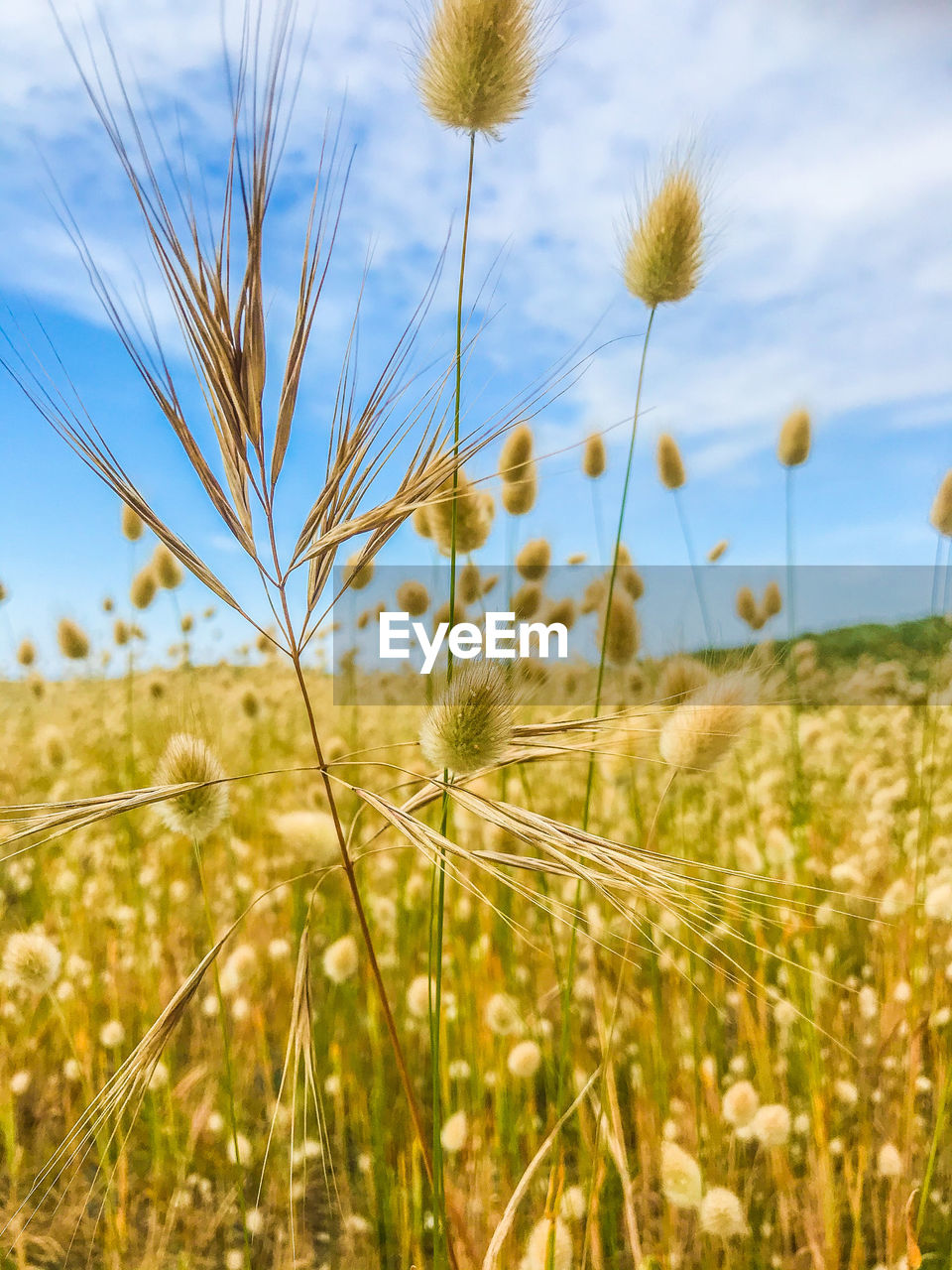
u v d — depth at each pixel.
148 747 0.68
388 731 0.65
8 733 0.80
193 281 0.22
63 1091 0.41
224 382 0.22
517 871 0.38
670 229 0.32
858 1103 0.38
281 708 0.85
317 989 0.46
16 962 0.34
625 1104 0.38
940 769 0.59
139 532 0.54
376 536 0.23
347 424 0.23
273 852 0.57
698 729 0.25
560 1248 0.28
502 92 0.28
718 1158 0.35
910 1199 0.30
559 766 0.57
